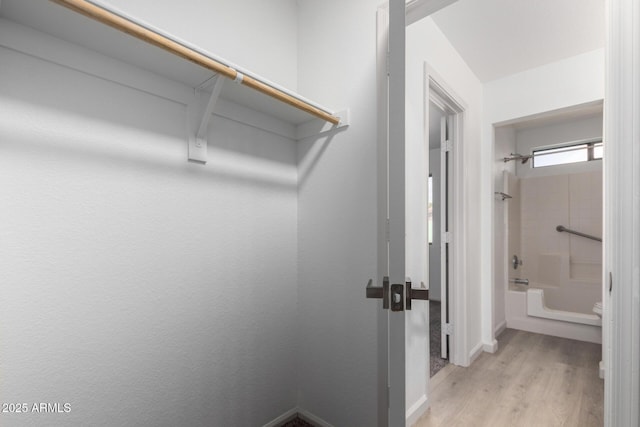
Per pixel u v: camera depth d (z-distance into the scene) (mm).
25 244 778
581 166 3010
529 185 3244
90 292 887
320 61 1467
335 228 1386
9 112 755
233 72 952
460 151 1844
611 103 706
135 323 981
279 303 1461
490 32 1617
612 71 705
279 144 1479
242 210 1312
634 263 656
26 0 660
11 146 758
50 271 816
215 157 1214
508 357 1944
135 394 978
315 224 1469
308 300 1488
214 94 1027
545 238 3176
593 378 1670
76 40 827
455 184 1854
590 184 2953
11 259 757
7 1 667
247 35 1341
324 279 1422
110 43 839
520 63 1930
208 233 1188
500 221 2473
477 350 1980
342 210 1361
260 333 1375
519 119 2064
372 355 1234
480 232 2111
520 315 2523
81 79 873
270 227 1428
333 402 1368
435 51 1437
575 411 1385
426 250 1030
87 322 881
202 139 1151
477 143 2086
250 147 1346
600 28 1595
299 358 1523
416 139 1025
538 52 1827
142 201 1001
